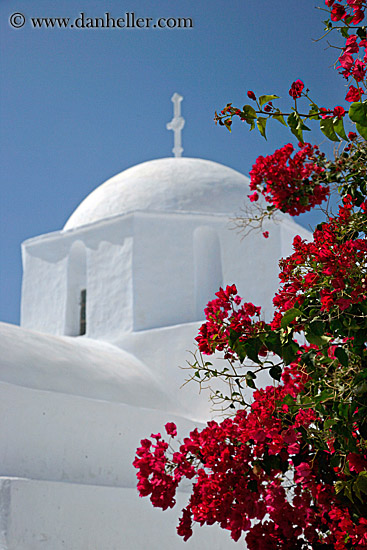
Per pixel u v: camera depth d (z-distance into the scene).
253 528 3.33
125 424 7.55
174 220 10.27
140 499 6.97
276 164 3.55
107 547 6.55
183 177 11.20
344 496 3.08
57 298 10.88
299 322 2.92
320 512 3.20
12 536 5.85
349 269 2.78
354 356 2.92
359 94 3.12
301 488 3.39
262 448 3.29
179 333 9.44
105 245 10.44
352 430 2.94
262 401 3.12
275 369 3.06
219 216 10.32
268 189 3.59
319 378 3.03
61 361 8.13
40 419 6.89
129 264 10.08
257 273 10.07
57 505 6.26
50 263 11.10
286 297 3.08
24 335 8.29
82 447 7.16
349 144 3.48
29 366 7.62
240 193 11.02
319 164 3.54
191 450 3.53
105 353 9.20
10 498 5.93
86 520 6.45
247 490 3.28
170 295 10.00
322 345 2.86
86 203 11.62
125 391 8.41
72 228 10.84
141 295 9.93
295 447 3.03
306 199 3.52
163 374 9.31
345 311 2.79
